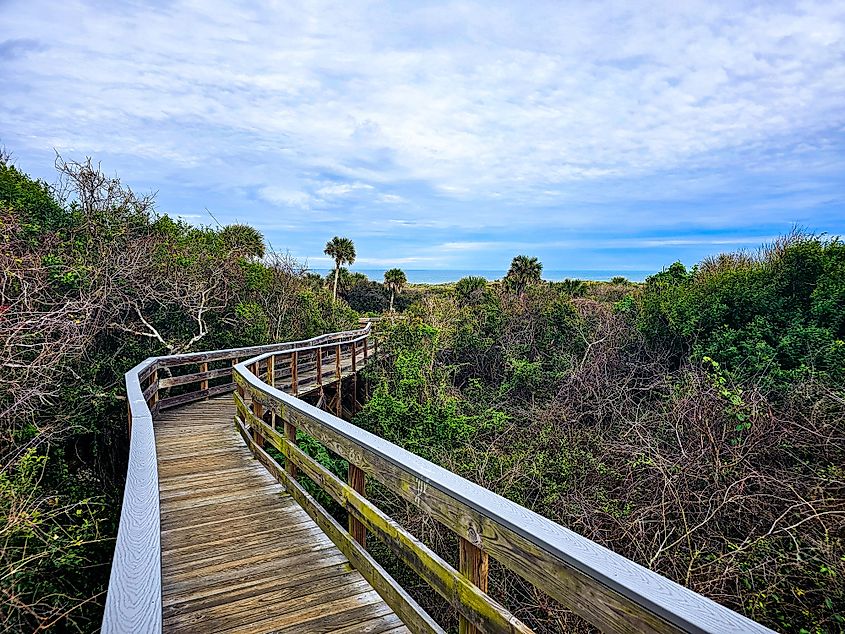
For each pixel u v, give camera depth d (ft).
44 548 15.49
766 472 18.65
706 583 14.57
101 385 28.37
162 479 15.26
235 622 8.16
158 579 4.31
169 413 25.04
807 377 24.30
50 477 21.15
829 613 13.57
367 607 8.61
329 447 10.78
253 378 18.30
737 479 18.13
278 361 38.70
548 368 41.45
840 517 15.14
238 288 46.16
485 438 30.91
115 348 31.96
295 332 52.11
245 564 10.09
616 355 36.09
